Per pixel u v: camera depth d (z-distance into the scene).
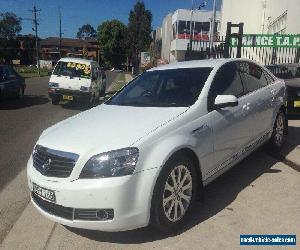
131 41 105.94
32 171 4.14
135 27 105.62
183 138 4.14
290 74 10.21
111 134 4.02
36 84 30.03
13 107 14.78
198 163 4.42
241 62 5.87
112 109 4.93
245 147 5.44
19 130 10.02
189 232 4.10
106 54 114.00
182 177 4.21
